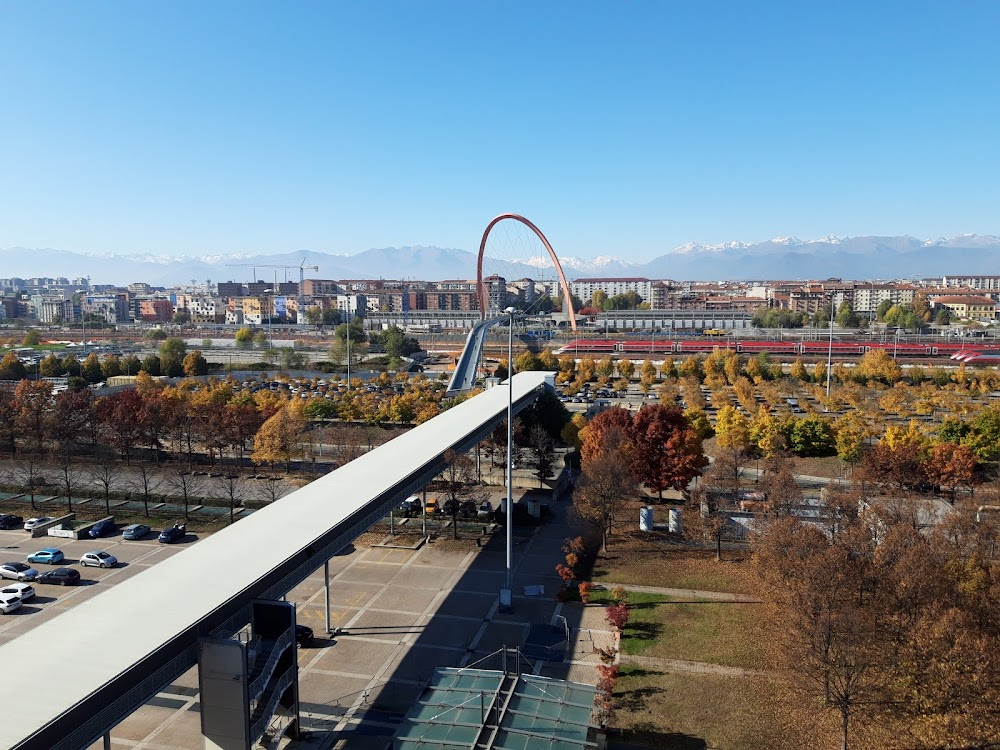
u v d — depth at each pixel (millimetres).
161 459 106688
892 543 51812
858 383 165625
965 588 47969
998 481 79875
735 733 42031
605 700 44094
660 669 49219
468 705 38188
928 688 40625
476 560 70062
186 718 44156
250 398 131375
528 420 108062
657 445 83562
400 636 54562
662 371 187125
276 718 41500
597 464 73250
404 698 46219
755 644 52062
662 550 71688
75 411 112625
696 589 62125
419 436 76500
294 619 39562
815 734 41688
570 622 56969
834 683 41188
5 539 75062
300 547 43469
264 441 98125
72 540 74688
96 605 36375
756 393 160500
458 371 175000
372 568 68000
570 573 62000
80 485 92688
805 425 105188
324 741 41719
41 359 196250
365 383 176250
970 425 98312
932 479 82875
